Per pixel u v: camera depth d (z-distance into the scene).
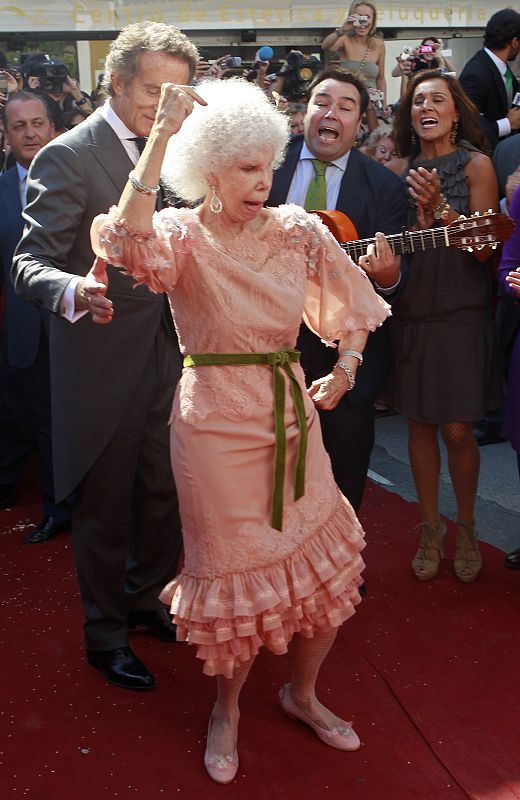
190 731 3.04
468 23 6.57
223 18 6.13
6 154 5.90
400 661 3.40
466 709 3.12
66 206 2.96
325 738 2.94
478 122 4.00
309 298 2.91
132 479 3.22
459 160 3.93
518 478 5.17
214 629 2.60
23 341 4.50
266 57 5.81
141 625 3.63
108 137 3.04
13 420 4.96
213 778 2.79
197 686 3.30
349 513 2.80
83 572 3.26
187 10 6.07
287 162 3.90
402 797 2.72
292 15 6.22
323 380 2.89
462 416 3.86
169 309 3.23
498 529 4.55
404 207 3.84
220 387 2.60
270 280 2.61
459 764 2.85
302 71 5.85
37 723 3.08
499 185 4.72
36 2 5.89
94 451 3.11
